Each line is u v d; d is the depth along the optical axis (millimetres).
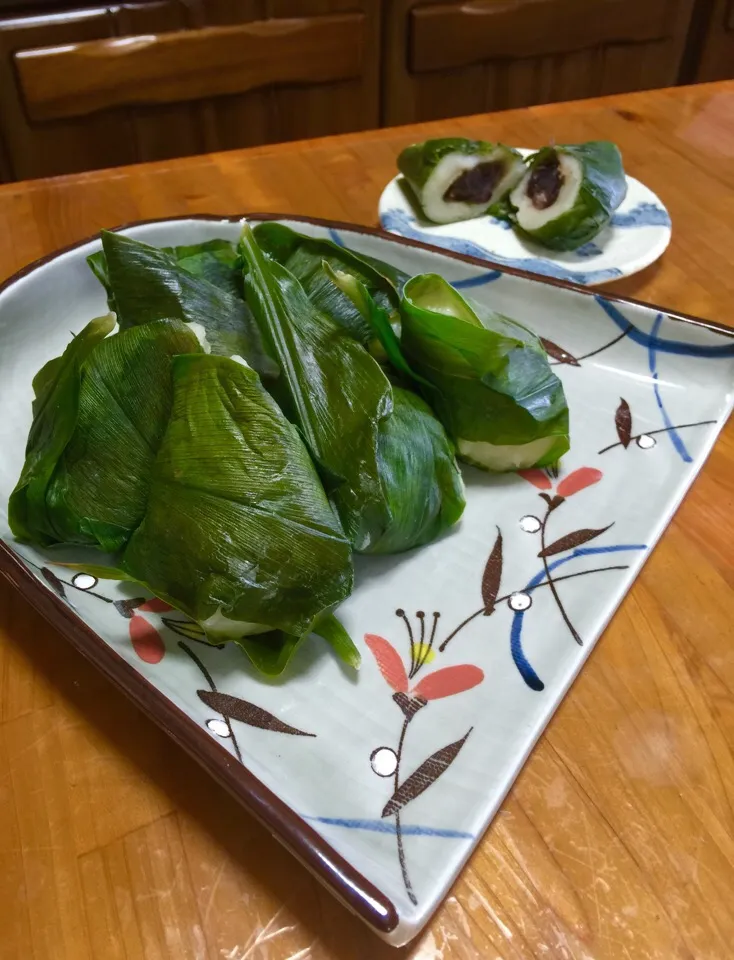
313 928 159
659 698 196
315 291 256
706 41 761
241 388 197
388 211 385
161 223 304
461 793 175
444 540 239
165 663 200
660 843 171
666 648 206
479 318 250
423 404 245
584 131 452
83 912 160
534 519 243
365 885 146
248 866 167
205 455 192
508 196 396
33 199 375
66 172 613
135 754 183
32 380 272
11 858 167
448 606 220
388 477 216
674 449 258
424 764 183
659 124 459
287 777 178
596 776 182
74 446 212
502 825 173
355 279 246
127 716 190
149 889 164
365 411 214
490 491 253
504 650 208
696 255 365
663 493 243
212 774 164
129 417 209
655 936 158
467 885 164
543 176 383
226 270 271
